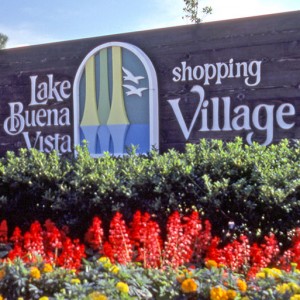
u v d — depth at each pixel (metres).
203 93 6.67
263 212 4.67
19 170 5.71
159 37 6.93
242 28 6.46
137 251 4.40
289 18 6.21
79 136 7.37
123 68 7.08
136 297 3.41
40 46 7.75
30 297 3.55
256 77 6.38
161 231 4.87
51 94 7.66
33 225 4.45
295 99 6.18
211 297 3.37
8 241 5.54
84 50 7.39
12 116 8.01
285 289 3.32
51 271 3.70
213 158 5.15
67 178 5.50
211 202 4.73
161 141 6.89
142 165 5.31
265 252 4.27
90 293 3.31
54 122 7.64
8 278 3.59
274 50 6.30
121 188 5.06
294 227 4.60
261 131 6.36
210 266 3.86
